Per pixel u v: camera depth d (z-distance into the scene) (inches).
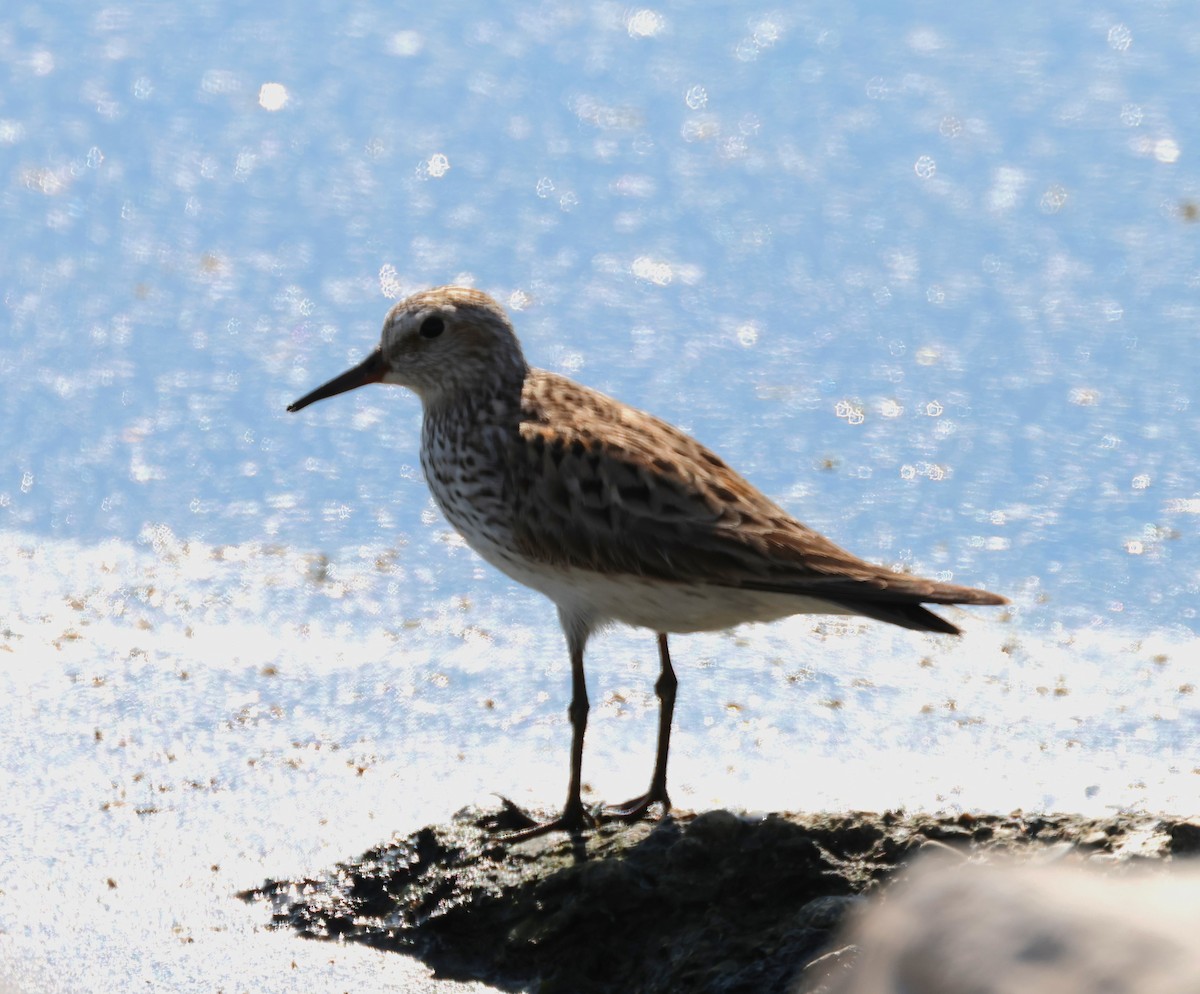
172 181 746.2
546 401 389.1
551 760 408.5
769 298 663.1
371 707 438.0
